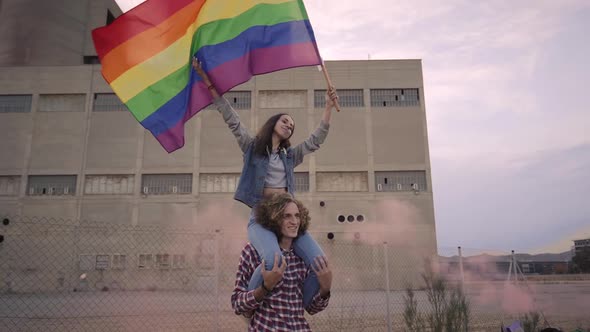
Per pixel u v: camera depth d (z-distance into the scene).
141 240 29.55
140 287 28.14
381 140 35.19
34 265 26.62
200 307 16.08
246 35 4.38
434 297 8.52
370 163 34.75
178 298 20.62
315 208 33.91
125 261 29.38
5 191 34.47
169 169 34.53
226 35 4.33
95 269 29.16
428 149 35.00
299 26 4.46
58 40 43.38
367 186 34.50
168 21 4.45
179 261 28.06
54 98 36.28
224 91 4.12
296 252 2.96
